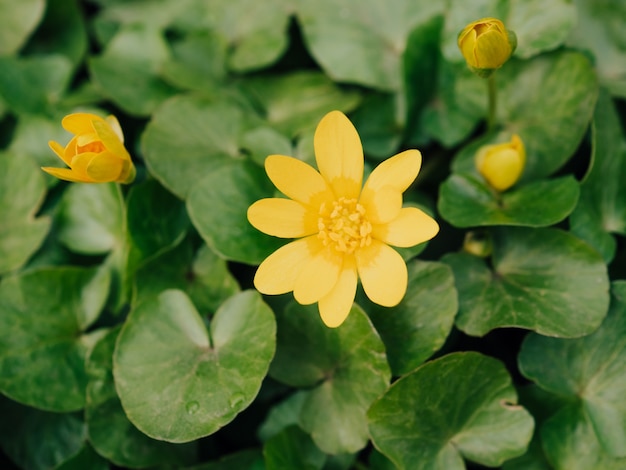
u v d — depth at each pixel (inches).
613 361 8.9
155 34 11.6
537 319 8.9
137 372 9.0
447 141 10.5
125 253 9.9
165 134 10.3
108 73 11.3
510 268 9.3
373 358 8.8
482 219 9.1
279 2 11.7
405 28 11.0
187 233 10.0
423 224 8.1
